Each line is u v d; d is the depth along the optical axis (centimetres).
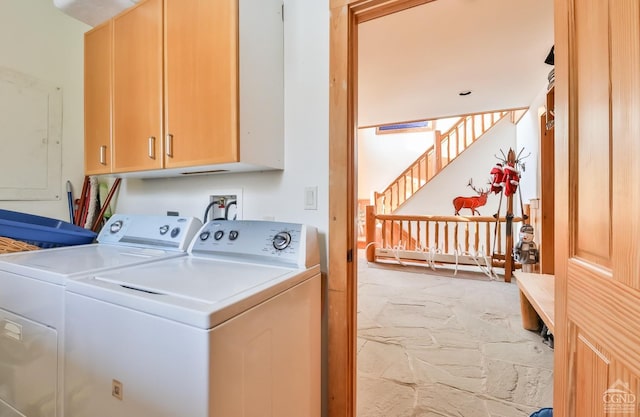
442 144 634
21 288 109
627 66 61
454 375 194
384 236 549
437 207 612
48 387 101
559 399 91
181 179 185
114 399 84
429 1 130
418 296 353
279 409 99
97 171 167
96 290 88
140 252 143
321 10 140
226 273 108
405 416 157
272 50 140
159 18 140
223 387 74
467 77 293
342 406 133
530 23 205
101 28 163
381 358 215
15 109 198
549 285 237
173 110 136
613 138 66
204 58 127
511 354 220
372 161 753
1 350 117
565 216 87
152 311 78
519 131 505
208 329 71
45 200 212
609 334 68
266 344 92
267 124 137
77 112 231
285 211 149
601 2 69
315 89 141
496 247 495
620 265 63
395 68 272
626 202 62
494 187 445
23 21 200
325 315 139
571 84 83
